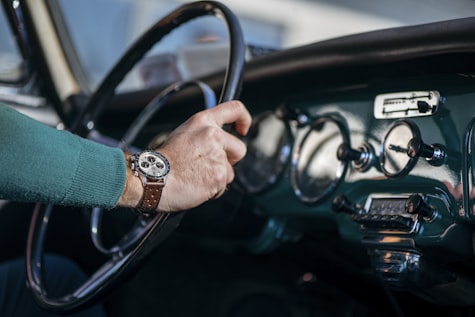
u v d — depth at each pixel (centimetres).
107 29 221
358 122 125
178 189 101
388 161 117
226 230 152
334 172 128
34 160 88
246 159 146
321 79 130
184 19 131
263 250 152
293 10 260
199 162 103
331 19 239
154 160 100
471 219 105
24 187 89
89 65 206
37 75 194
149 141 175
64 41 199
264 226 148
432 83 112
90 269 183
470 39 103
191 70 186
